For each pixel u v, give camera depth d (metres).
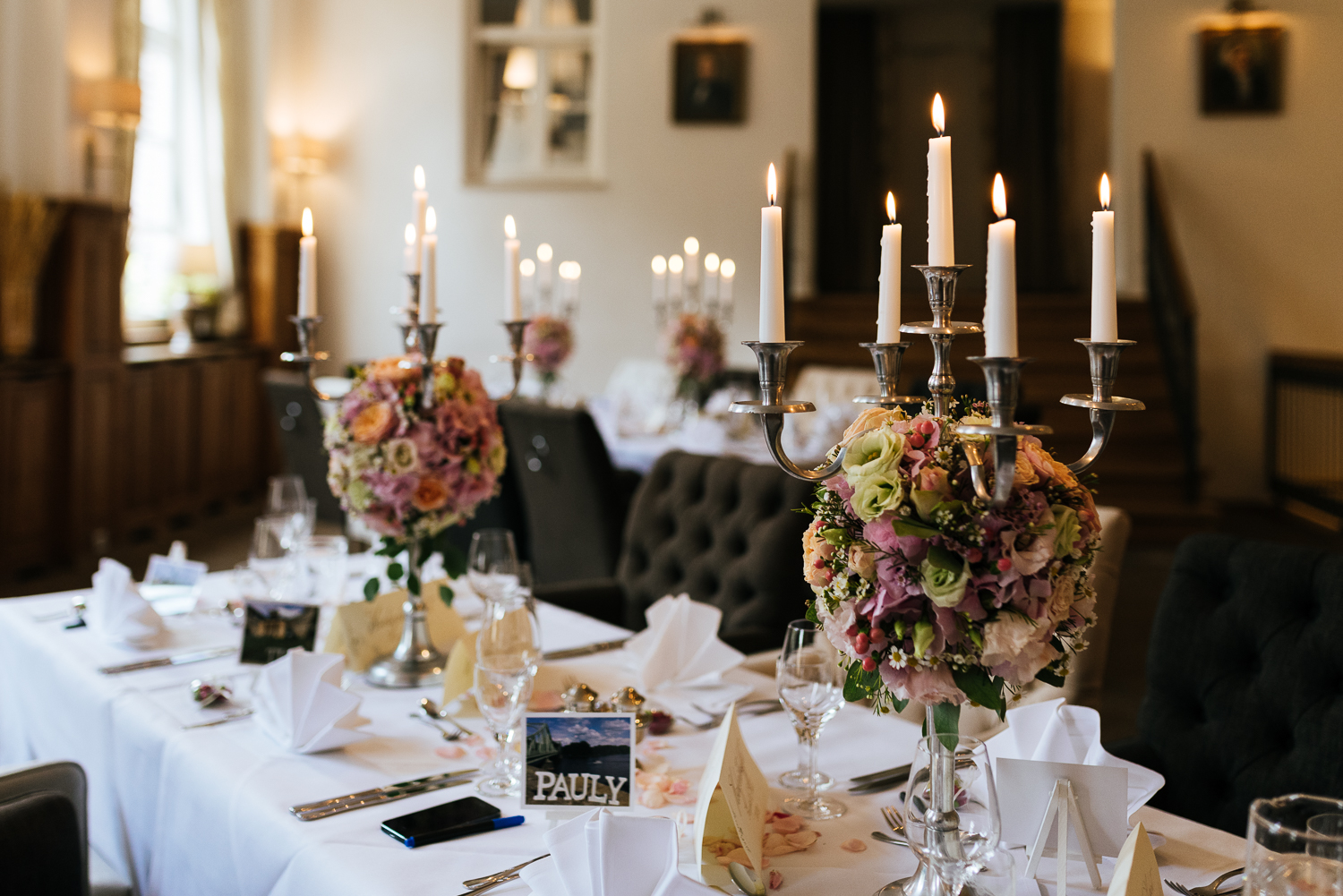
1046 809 1.11
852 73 10.46
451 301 8.42
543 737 1.25
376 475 1.77
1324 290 7.54
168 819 1.48
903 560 1.00
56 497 5.71
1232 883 1.11
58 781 1.49
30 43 5.57
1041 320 7.71
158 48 7.28
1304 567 1.58
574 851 1.05
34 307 5.68
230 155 7.96
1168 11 7.57
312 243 1.84
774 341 1.02
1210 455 7.71
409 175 8.45
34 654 1.92
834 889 1.10
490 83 8.47
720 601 2.46
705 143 8.10
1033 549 0.97
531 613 1.37
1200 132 7.59
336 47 8.48
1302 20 7.42
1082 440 7.04
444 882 1.10
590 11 8.29
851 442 1.03
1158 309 7.26
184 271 7.51
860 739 1.54
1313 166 7.48
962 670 1.01
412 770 1.41
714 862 1.09
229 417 7.80
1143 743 1.65
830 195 10.51
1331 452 6.97
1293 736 1.52
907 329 1.06
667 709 1.65
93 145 5.93
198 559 5.96
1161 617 1.69
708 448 4.43
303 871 1.18
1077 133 10.26
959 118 10.47
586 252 8.27
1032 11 10.26
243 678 1.74
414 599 1.86
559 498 3.88
